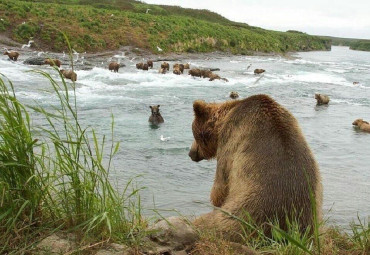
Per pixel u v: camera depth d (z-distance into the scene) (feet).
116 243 11.73
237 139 14.93
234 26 253.44
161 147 42.55
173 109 62.90
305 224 13.25
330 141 50.14
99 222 11.28
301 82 103.86
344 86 100.78
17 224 11.68
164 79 94.22
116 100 66.80
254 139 14.37
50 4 152.25
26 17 130.52
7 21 124.77
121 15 159.53
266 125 14.42
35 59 97.25
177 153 40.86
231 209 13.48
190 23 185.37
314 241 13.11
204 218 14.12
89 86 77.77
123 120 53.72
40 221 12.05
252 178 13.66
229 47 189.26
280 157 13.71
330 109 71.36
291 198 13.25
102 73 94.32
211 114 17.03
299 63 169.37
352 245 14.48
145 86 83.66
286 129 14.35
